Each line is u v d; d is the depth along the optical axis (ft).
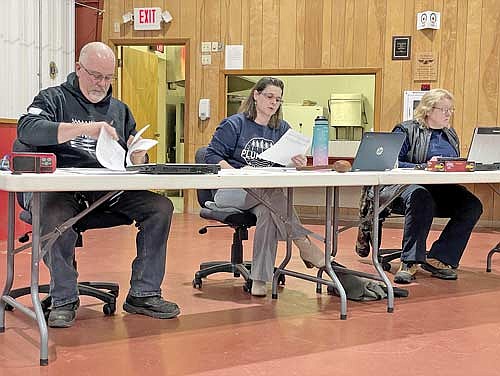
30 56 19.89
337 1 22.71
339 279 10.96
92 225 9.23
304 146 10.03
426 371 7.33
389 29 22.39
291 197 10.63
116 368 7.29
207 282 12.04
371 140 10.63
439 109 13.25
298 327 9.09
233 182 8.14
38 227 7.73
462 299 10.95
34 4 20.03
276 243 10.91
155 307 9.46
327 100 29.99
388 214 13.24
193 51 23.76
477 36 21.77
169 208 9.49
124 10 24.12
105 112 9.78
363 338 8.59
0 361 7.48
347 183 9.18
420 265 13.10
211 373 7.18
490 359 7.79
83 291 9.64
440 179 10.18
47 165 7.56
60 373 7.11
